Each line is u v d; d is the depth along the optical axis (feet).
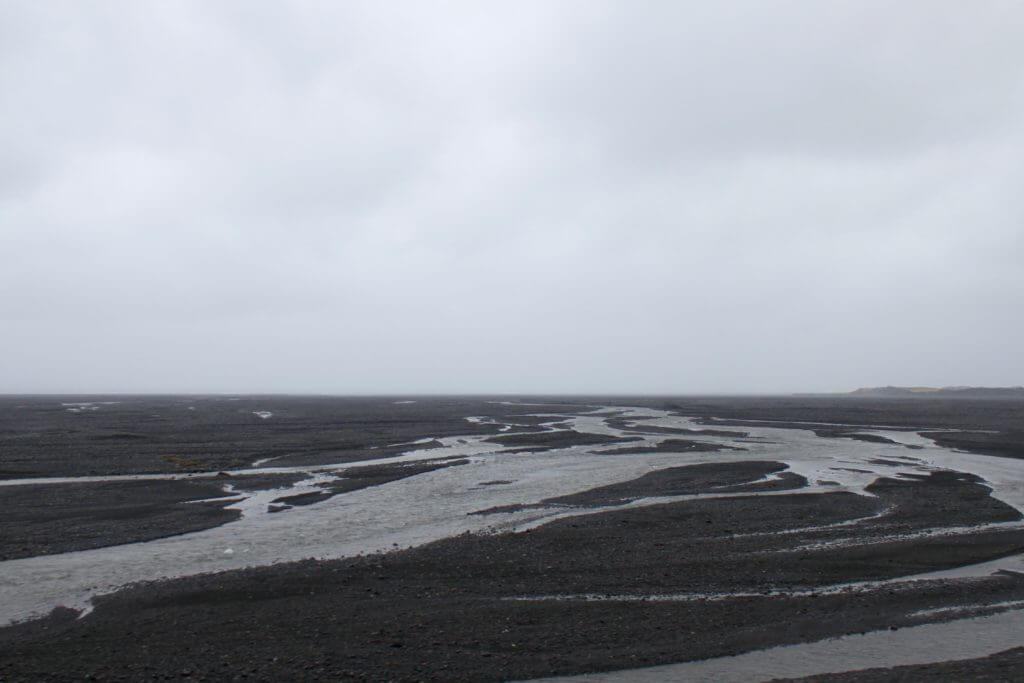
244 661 40.29
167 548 68.80
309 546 69.87
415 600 51.70
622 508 89.81
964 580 57.11
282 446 168.76
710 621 47.44
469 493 102.53
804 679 36.83
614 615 48.55
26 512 86.33
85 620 47.24
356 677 38.22
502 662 40.42
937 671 37.68
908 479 115.96
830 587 55.57
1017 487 108.17
